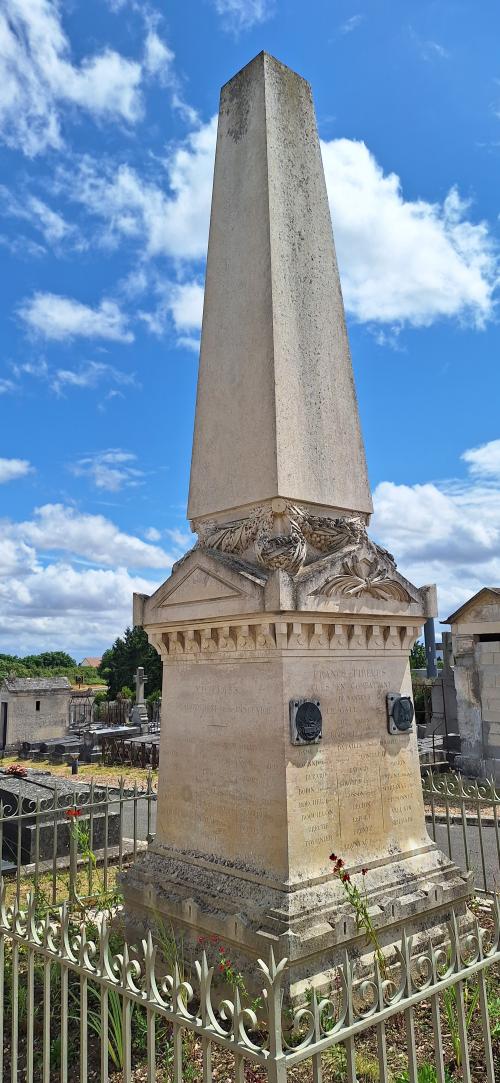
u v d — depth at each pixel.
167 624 7.38
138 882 6.94
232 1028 3.21
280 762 6.01
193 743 7.03
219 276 8.05
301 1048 3.08
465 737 19.27
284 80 8.15
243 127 8.07
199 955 5.97
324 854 6.09
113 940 6.79
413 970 5.98
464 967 3.76
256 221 7.62
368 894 6.10
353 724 6.68
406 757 7.17
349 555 6.78
